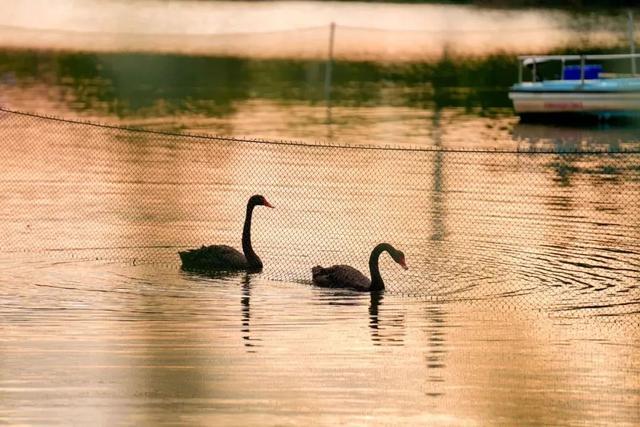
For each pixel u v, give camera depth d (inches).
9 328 636.1
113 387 548.1
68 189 1023.6
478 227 895.1
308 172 1127.0
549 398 539.2
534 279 748.6
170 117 1504.7
